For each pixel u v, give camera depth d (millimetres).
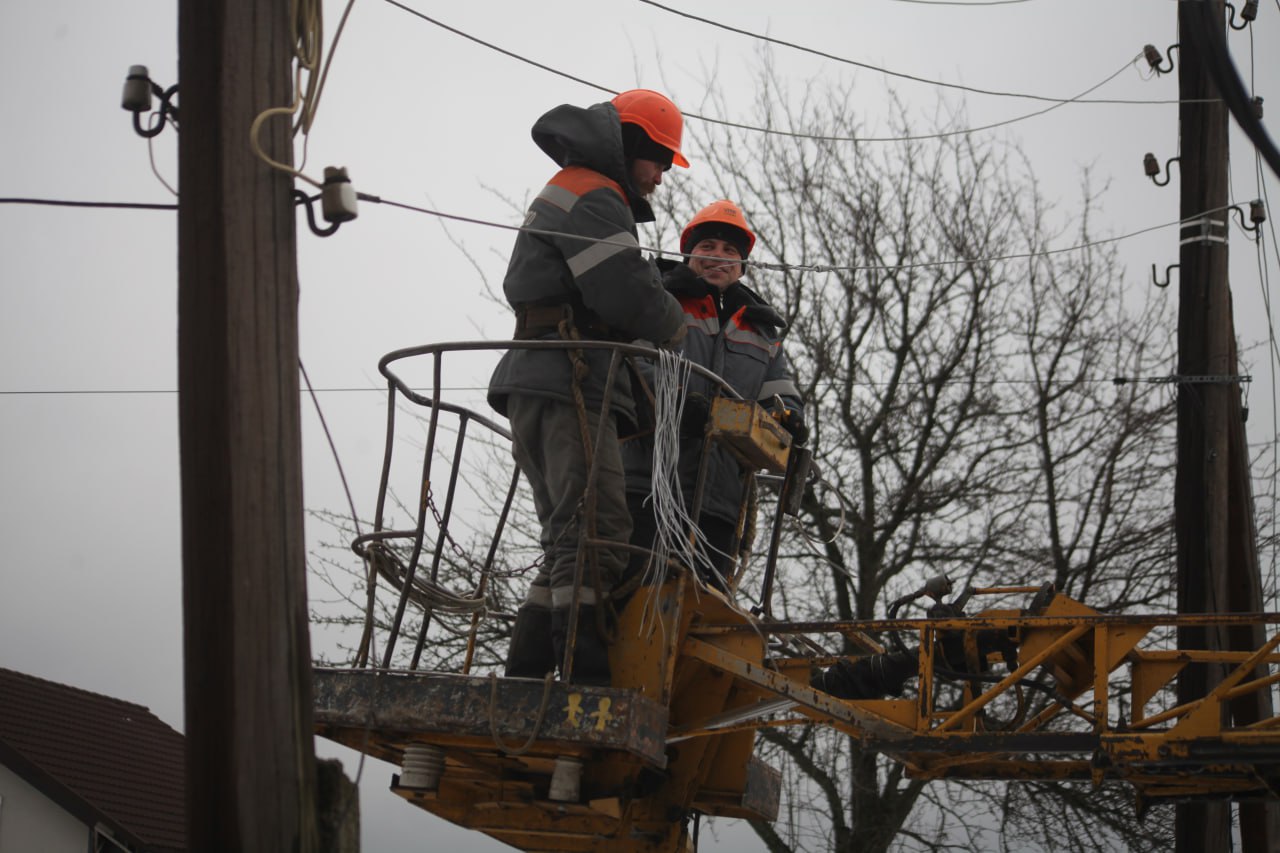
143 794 15805
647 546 5770
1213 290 8641
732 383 6109
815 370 14570
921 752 5715
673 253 5359
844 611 13422
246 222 4047
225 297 3963
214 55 4109
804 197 15344
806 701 5660
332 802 3984
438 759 5402
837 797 12789
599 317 5355
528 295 5340
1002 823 12555
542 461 5336
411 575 5387
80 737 16375
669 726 5875
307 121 4324
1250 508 8469
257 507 3898
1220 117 8836
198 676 3809
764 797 6398
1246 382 8594
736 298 6340
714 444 5699
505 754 5328
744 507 5965
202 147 4066
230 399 3910
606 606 5316
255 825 3748
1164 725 11672
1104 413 14523
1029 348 14977
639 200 5543
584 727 4875
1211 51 4367
